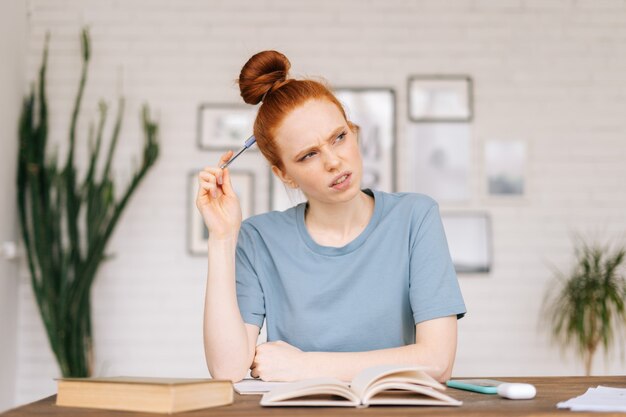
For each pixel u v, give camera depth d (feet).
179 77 13.02
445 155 12.87
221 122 12.94
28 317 12.51
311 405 3.44
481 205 12.82
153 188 12.82
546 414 3.17
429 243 5.05
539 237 12.76
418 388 3.50
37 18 13.03
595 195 12.84
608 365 12.27
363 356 4.37
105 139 12.87
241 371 4.63
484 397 3.83
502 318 12.59
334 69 13.02
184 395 3.25
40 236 11.64
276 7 13.14
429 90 12.97
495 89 13.01
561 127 12.96
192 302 12.66
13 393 12.23
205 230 12.77
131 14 13.12
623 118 12.96
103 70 12.99
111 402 3.35
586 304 11.42
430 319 4.77
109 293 12.61
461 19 13.12
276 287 5.29
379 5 13.14
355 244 5.13
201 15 13.16
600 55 13.07
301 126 4.65
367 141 12.82
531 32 13.10
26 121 12.19
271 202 12.66
